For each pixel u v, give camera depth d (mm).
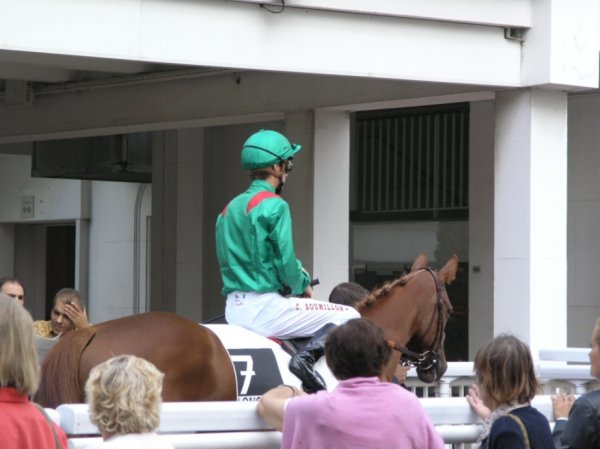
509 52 13227
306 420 5496
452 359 18344
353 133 19672
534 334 13289
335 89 14461
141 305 24750
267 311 8078
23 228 28734
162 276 21031
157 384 4984
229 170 20328
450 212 18453
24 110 17422
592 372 6266
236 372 7730
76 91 16828
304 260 14930
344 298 9500
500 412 5934
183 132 20625
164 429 5805
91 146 20344
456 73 12852
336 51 12023
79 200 26016
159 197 20906
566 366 9773
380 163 19359
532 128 13336
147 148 20688
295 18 11750
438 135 18625
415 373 10258
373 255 19438
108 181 23266
